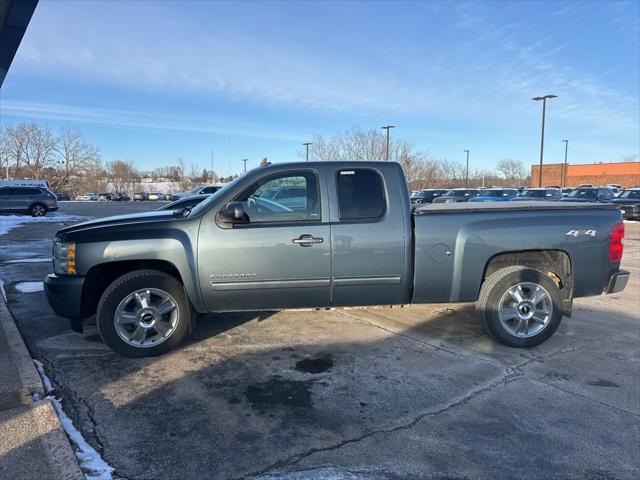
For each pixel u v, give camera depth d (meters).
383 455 2.86
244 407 3.45
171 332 4.43
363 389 3.75
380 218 4.43
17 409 3.33
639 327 5.48
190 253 4.27
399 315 5.80
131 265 4.50
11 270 8.77
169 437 3.04
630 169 67.44
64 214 29.11
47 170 74.25
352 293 4.48
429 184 53.88
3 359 4.20
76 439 2.99
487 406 3.48
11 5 7.59
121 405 3.46
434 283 4.52
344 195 4.44
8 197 26.75
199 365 4.21
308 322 5.50
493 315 4.62
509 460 2.82
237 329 5.22
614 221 4.71
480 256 4.52
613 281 4.71
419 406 3.47
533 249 4.62
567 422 3.26
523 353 4.56
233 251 4.28
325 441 3.01
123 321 4.32
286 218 4.40
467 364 4.27
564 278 4.76
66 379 3.89
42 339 4.85
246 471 2.70
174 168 103.69
